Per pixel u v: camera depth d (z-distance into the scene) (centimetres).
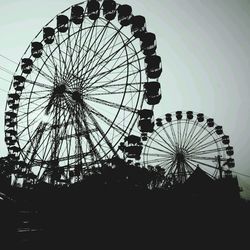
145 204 2016
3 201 1326
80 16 2178
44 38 2233
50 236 1653
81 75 2014
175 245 1617
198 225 1872
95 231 1770
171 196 2306
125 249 1633
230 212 2153
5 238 1296
